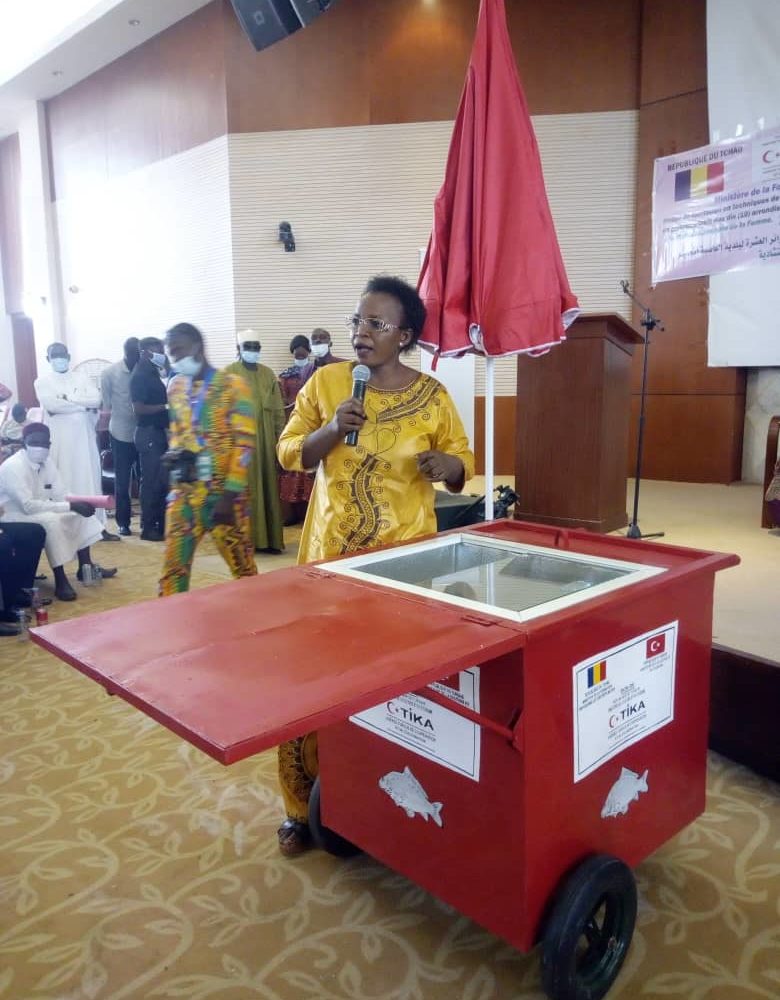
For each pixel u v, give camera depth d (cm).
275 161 718
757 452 640
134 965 147
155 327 840
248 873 176
